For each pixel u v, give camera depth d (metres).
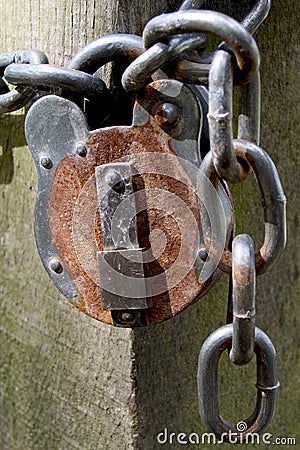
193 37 0.41
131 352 0.48
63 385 0.52
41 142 0.44
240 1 0.46
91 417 0.50
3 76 0.47
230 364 0.52
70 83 0.43
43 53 0.45
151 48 0.41
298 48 0.51
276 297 0.53
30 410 0.54
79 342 0.50
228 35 0.40
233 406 0.52
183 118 0.43
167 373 0.49
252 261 0.41
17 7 0.49
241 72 0.41
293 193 0.52
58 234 0.45
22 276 0.53
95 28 0.46
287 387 0.55
